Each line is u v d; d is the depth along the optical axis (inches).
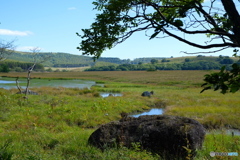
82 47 132.9
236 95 1464.1
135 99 1244.5
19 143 391.2
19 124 593.3
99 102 948.0
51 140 428.5
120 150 323.9
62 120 690.2
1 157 250.7
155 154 328.2
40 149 364.8
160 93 1624.0
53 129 589.6
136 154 311.3
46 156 302.5
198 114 847.7
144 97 1359.5
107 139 365.1
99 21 123.9
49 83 2881.4
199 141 326.0
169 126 332.2
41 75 5226.4
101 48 130.8
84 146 370.9
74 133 501.0
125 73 5689.0
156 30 96.8
